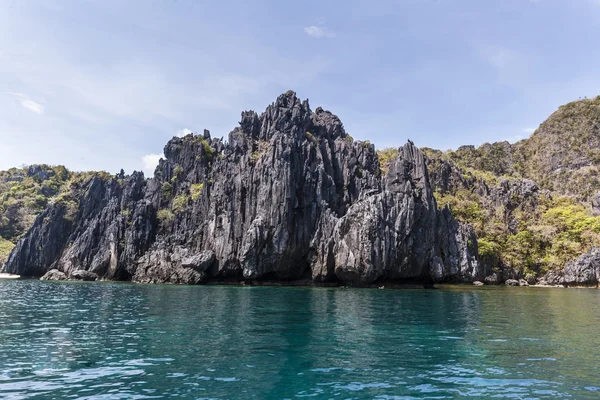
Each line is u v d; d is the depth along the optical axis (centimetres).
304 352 2050
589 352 2120
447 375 1686
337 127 10794
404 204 7981
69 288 6450
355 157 9731
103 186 10556
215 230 8388
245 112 10325
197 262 8031
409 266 7881
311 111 11031
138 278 8469
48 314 3406
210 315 3356
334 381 1591
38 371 1695
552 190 17188
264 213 8056
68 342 2261
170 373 1672
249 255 7838
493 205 12469
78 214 10344
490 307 4309
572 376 1683
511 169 19238
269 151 8656
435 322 3122
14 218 13600
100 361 1850
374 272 7488
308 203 8338
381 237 7625
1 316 3278
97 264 9025
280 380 1596
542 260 10788
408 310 3875
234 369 1734
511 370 1767
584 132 18800
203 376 1634
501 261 10681
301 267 8306
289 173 8200
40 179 16175
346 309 3872
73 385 1518
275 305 4150
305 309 3822
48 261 10019
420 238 8100
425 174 8750
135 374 1656
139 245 8919
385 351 2098
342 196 9000
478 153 19725
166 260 8456
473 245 9750
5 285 7106
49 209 10519
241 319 3136
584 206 13325
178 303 4278
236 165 8994
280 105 10269
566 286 9806
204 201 8975
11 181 16600
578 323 3177
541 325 3053
